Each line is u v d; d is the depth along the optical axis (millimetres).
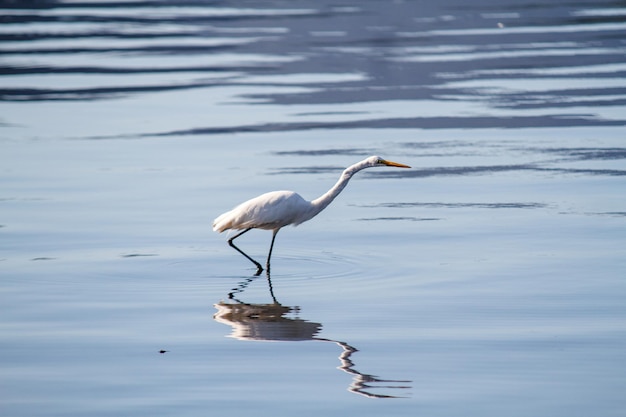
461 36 41438
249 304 12359
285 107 27766
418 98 28750
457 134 23906
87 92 30703
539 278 13141
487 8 51938
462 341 10836
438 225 16125
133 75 33656
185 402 9336
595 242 14844
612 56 35375
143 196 18438
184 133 24594
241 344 10891
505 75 32156
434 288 12828
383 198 18219
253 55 37562
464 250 14617
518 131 24062
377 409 9141
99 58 37438
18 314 11984
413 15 49469
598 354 10367
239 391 9586
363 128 24828
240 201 17953
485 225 16031
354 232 15891
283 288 13055
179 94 30094
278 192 13953
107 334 11258
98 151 22641
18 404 9336
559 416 8930
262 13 51594
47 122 26234
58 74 34000
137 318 11844
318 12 51500
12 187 19266
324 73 33344
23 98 29859
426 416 8984
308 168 20656
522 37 40812
